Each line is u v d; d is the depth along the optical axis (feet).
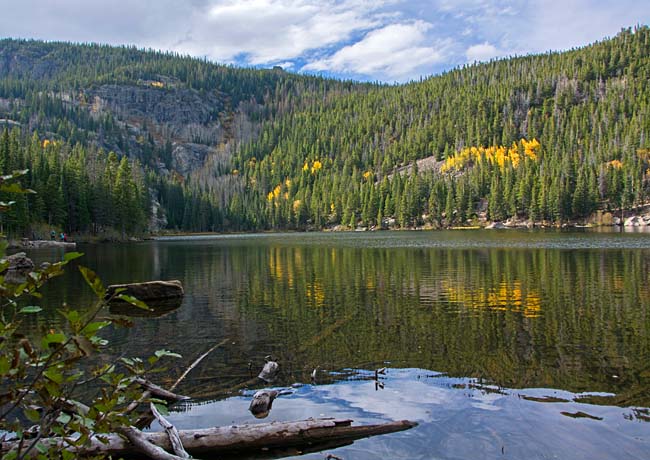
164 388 28.86
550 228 374.43
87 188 255.09
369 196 502.79
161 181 446.60
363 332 42.60
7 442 16.58
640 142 481.05
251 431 21.47
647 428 22.16
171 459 18.74
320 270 95.81
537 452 20.06
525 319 46.57
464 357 34.45
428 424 23.13
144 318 49.90
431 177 519.19
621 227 352.28
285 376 30.94
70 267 107.04
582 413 24.02
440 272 88.38
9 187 10.00
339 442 21.58
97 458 11.99
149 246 208.33
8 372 9.73
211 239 297.53
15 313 10.69
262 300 60.59
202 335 42.29
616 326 42.91
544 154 509.35
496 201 433.07
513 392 27.22
